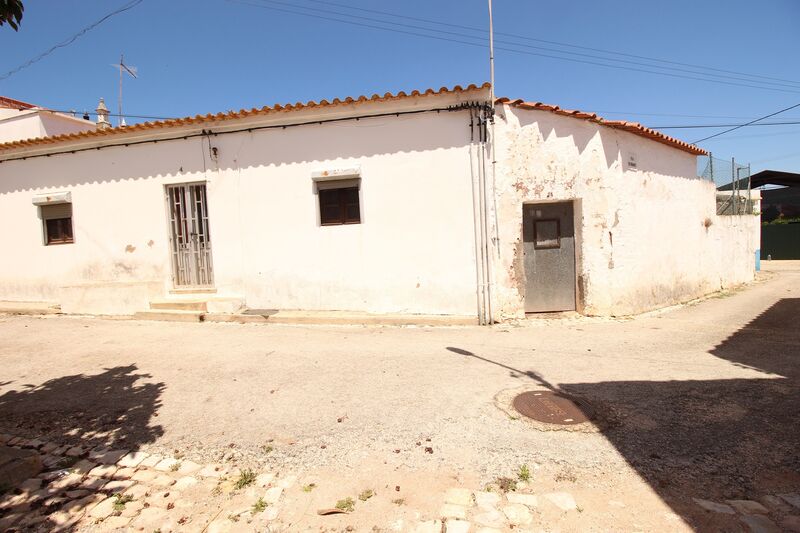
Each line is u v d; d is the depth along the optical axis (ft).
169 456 11.43
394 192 26.21
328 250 27.37
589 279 27.27
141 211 30.12
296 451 11.44
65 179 31.50
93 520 8.96
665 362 18.12
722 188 45.50
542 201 26.30
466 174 25.25
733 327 24.85
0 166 32.99
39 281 32.83
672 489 9.47
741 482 9.68
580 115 26.00
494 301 25.52
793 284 45.09
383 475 10.26
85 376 17.47
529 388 15.17
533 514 8.75
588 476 10.02
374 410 13.73
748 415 12.93
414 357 19.11
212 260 29.19
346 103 25.72
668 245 32.65
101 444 12.10
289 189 27.58
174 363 18.85
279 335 23.47
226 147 28.32
